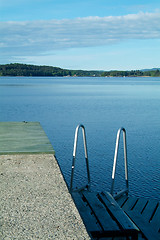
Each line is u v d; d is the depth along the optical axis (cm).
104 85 10044
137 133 1683
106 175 984
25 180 339
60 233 231
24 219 252
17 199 291
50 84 10250
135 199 415
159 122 2116
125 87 8650
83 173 998
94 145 1377
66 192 309
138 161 1138
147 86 9519
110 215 284
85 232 233
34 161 405
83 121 2112
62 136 1563
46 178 346
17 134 524
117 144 398
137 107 3175
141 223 336
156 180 943
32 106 3070
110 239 262
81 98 4384
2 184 327
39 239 222
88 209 303
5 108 2830
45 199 292
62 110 2777
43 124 1939
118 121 2142
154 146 1372
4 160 408
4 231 232
